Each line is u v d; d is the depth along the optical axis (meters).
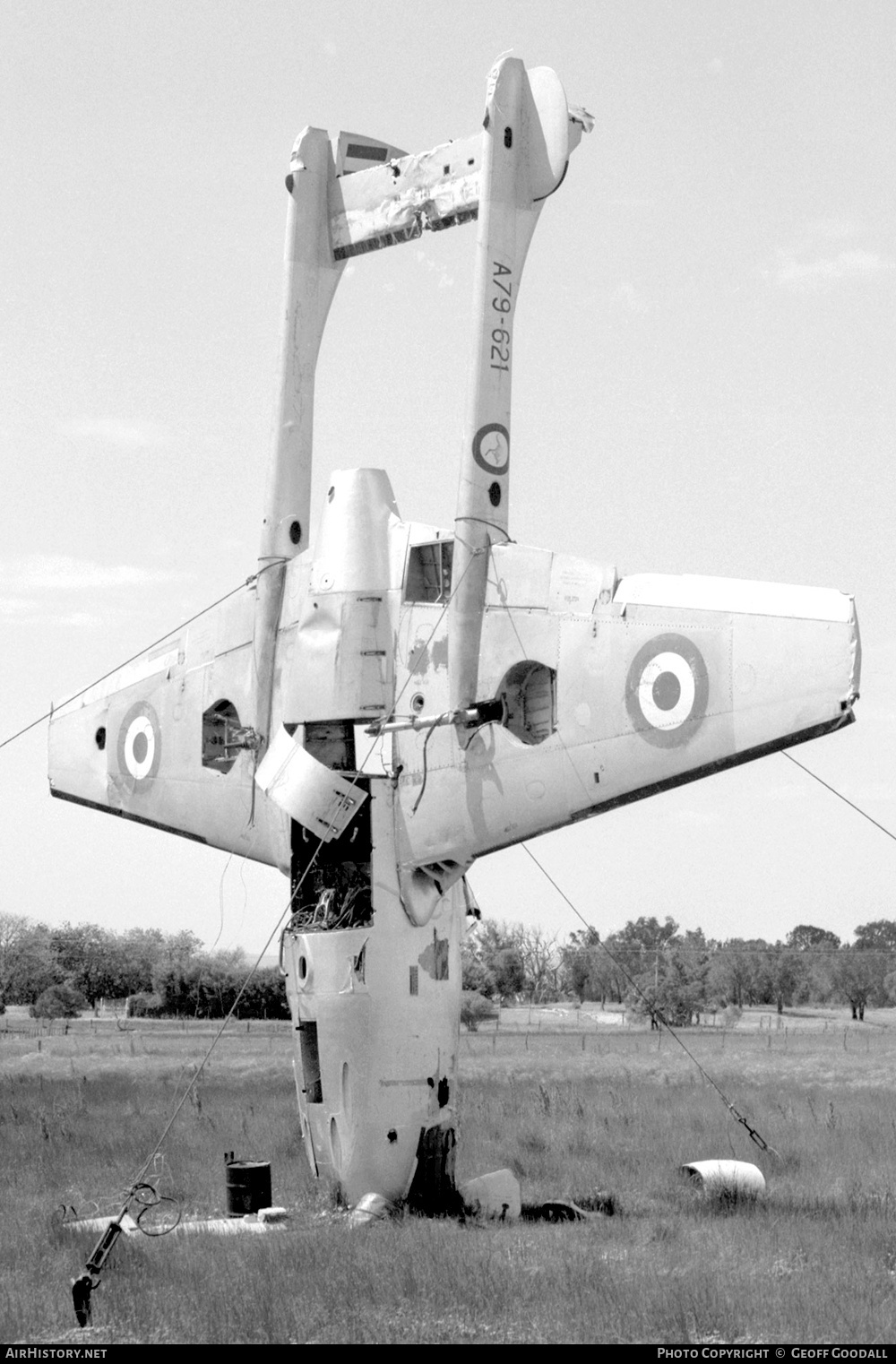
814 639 13.77
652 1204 18.23
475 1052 62.31
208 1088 35.34
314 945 16.48
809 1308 11.77
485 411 16.17
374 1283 12.38
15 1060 53.38
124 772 20.09
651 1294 12.12
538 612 15.60
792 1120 27.02
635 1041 73.12
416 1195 16.56
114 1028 86.12
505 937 136.25
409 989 16.58
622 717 14.84
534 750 15.47
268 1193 16.36
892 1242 14.99
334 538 17.36
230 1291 12.34
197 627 19.59
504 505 16.27
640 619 14.90
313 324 18.53
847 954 145.12
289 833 17.42
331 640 17.05
